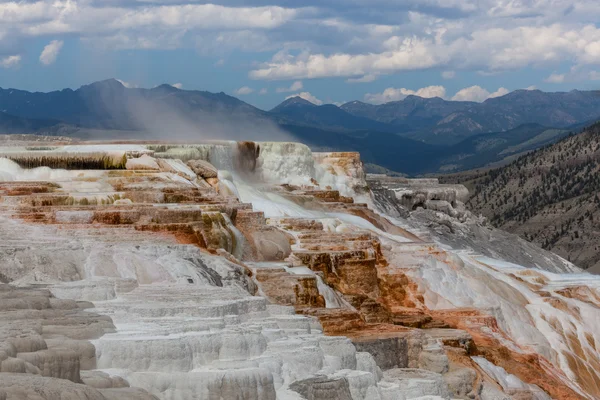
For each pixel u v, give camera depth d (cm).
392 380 5947
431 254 9144
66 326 4650
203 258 6512
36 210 6800
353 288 8031
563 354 8869
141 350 4597
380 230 10312
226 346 4891
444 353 6706
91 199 7188
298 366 5162
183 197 7612
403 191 13038
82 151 8725
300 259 7806
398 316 7994
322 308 6862
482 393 6769
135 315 5088
